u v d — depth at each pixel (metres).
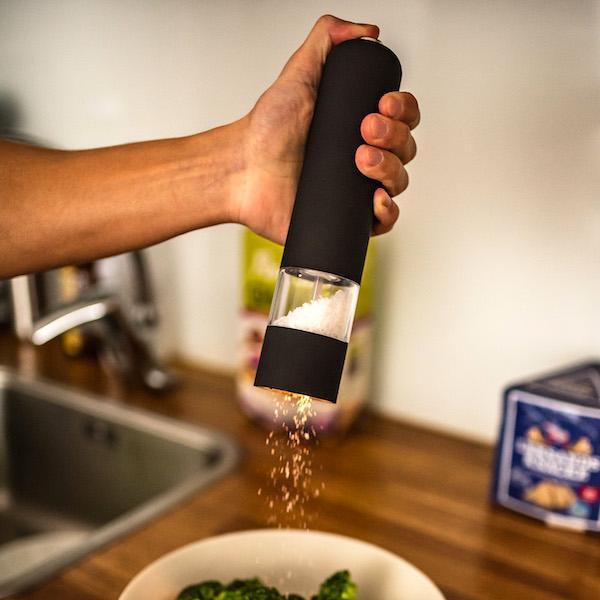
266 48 1.06
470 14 0.91
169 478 1.06
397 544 0.79
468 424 1.03
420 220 1.00
